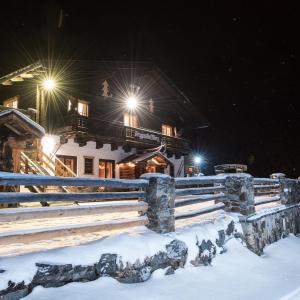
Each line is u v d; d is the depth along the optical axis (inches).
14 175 149.7
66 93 657.0
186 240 207.3
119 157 780.0
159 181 208.4
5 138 362.6
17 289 131.6
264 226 311.3
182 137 1023.6
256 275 219.3
